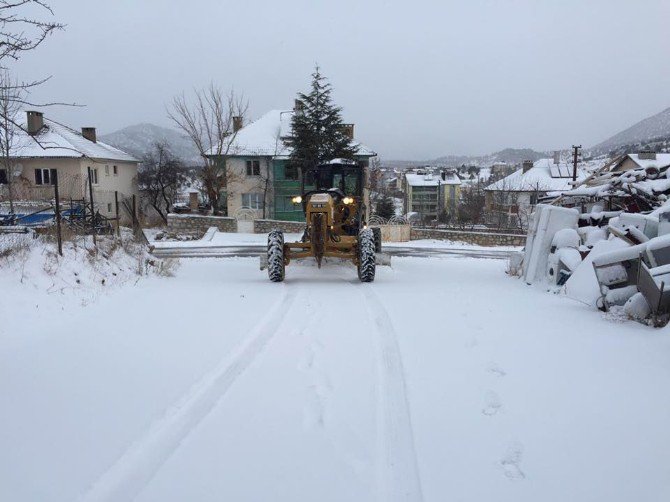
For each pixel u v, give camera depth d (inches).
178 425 133.3
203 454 119.4
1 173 1031.0
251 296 300.7
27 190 994.1
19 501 99.6
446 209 2106.3
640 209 418.3
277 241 372.2
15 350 188.4
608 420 134.2
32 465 112.4
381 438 128.6
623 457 116.0
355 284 362.3
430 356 189.0
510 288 352.2
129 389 155.2
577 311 260.8
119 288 310.3
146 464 114.6
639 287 230.4
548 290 337.1
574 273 306.5
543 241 370.3
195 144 1171.3
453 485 107.5
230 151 1220.5
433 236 939.3
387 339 212.4
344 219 424.2
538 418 136.9
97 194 1115.3
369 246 371.9
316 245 374.0
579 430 129.5
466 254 657.6
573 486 105.9
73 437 125.2
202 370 172.1
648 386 155.1
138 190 1496.1
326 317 249.9
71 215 609.9
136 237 472.1
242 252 615.5
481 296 314.0
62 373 167.2
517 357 186.4
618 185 438.0
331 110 1081.4
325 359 185.8
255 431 131.0
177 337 210.2
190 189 1733.5
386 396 153.9
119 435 126.6
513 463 115.8
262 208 1286.9
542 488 105.6
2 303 225.8
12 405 142.3
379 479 110.7
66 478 107.9
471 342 205.5
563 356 186.1
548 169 1930.4
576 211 374.6
